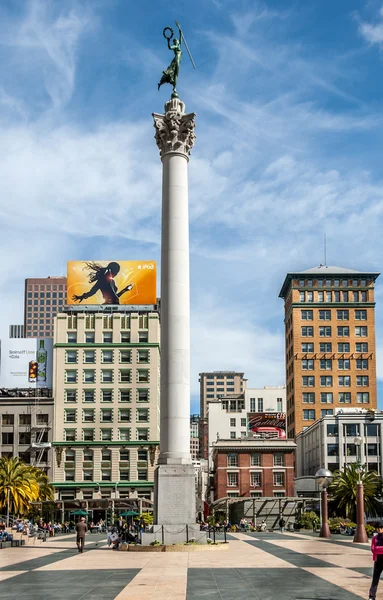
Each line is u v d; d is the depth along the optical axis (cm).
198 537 5275
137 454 13050
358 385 18525
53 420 13212
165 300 5869
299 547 5428
